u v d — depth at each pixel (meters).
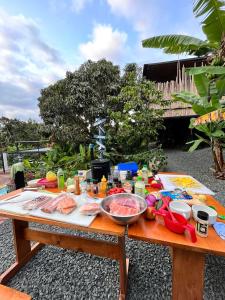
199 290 0.93
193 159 6.00
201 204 1.11
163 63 6.83
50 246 1.82
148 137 4.85
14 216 1.06
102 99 5.62
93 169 1.62
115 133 4.92
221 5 2.85
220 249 0.77
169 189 1.43
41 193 1.40
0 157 5.77
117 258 1.25
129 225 0.97
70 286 1.34
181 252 0.93
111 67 5.84
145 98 4.71
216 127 3.73
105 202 1.10
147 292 1.26
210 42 3.56
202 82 3.73
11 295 0.86
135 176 1.67
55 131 5.61
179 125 9.41
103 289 1.30
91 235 1.99
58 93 5.95
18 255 1.51
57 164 4.62
